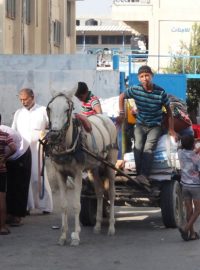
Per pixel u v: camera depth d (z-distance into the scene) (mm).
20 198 10922
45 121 11969
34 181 12047
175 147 10664
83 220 10945
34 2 29609
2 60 16359
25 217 11883
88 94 10984
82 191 10672
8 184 10906
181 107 11828
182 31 36969
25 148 10906
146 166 10523
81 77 16047
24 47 28359
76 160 9336
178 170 10766
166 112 10742
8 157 10594
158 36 37156
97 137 9938
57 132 8859
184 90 19344
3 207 10352
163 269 8156
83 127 9562
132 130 11367
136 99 10547
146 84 10406
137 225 11156
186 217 10156
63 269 8227
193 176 9656
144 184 10484
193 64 29594
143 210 12695
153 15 37188
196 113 29500
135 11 38875
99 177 10422
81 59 16312
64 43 36531
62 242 9578
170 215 10578
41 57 16344
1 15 24766
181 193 10922
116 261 8594
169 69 30078
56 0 34812
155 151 10570
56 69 16344
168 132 10758
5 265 8438
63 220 9641
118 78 16047
